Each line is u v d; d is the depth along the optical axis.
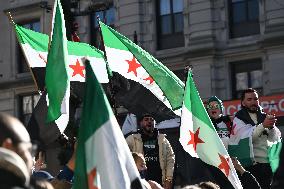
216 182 8.91
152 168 11.32
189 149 8.93
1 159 3.81
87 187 5.68
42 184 5.36
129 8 34.66
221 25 32.16
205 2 32.50
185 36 33.06
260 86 31.25
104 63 11.41
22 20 38.41
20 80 38.47
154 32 34.06
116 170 5.70
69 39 11.91
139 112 11.39
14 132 4.07
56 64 8.61
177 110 11.11
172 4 33.84
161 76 11.20
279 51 30.25
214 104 11.44
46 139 9.20
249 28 31.73
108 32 11.21
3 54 39.59
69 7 11.95
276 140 11.10
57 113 8.37
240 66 31.89
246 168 10.97
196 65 32.34
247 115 10.99
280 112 24.33
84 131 5.83
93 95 5.90
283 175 11.62
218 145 8.86
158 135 11.52
